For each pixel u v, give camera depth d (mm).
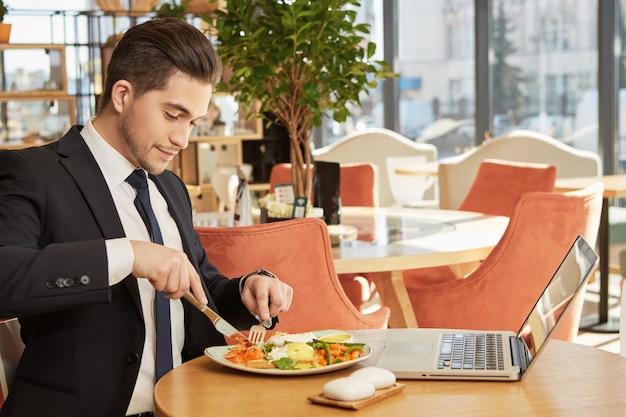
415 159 7641
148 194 2051
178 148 1924
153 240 2023
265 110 3754
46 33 7391
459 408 1548
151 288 2020
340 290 2861
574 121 7023
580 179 5852
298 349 1805
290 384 1714
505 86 7527
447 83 8023
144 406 1972
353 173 5195
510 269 3301
